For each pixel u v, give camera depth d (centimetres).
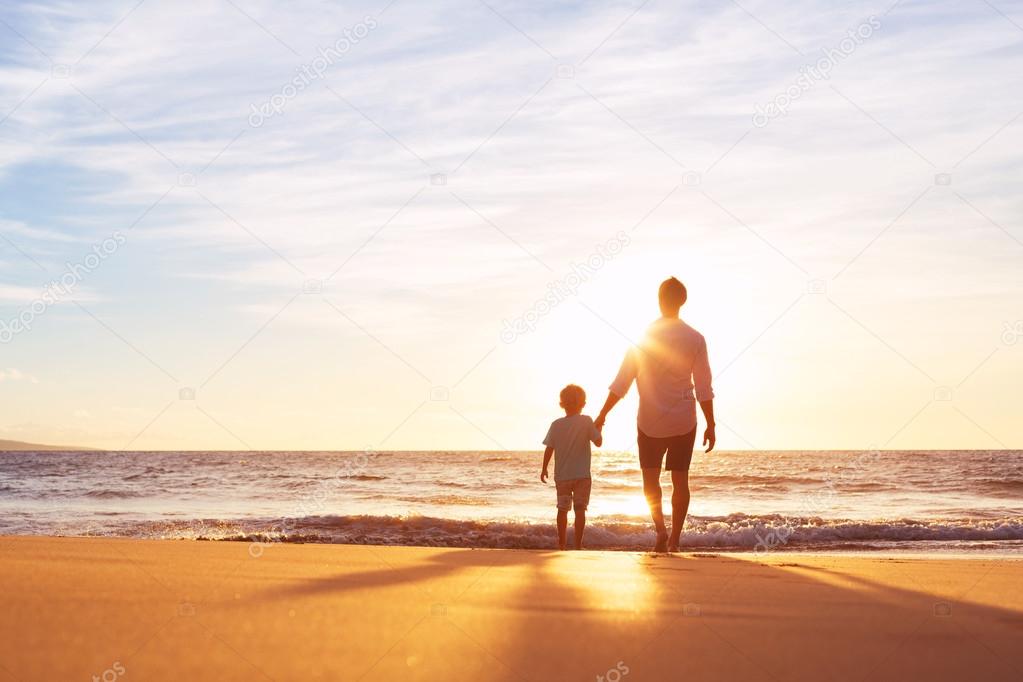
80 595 246
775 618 241
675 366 574
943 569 411
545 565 391
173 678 154
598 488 2717
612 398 582
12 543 438
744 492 2609
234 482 2966
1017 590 318
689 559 465
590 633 212
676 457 573
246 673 160
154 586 270
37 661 164
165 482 2936
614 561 434
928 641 209
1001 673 176
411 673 165
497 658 181
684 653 191
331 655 177
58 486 2744
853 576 370
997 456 7256
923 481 3073
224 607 234
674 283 585
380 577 319
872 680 169
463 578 325
